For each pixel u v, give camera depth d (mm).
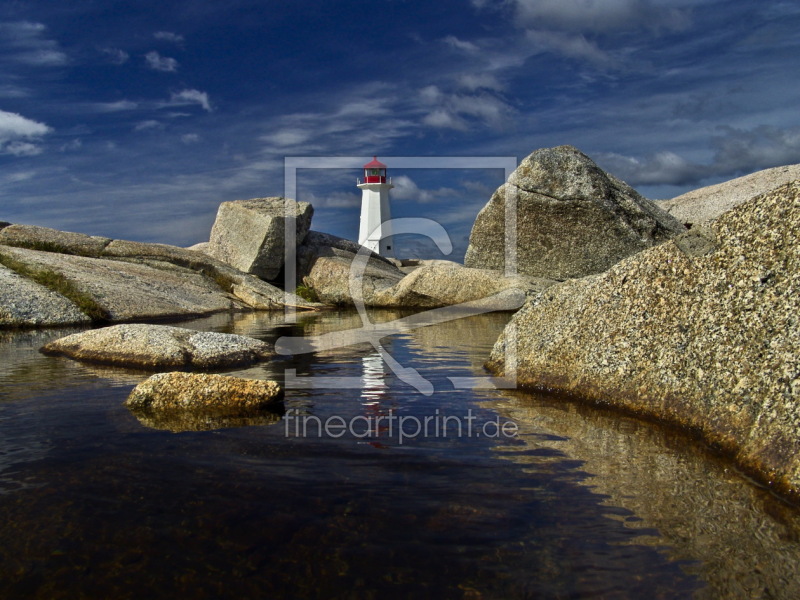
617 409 6082
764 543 3303
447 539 3344
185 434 5273
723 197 24312
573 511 3693
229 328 14969
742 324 5113
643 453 4770
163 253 22875
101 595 2818
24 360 9273
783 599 2807
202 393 6332
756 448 4352
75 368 8570
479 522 3545
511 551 3221
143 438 5137
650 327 6121
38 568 3027
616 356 6340
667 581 2947
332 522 3535
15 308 14875
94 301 16438
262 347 10016
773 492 3971
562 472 4348
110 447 4875
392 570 3035
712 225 5902
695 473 4320
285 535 3379
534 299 8219
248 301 21891
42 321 14852
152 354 8938
